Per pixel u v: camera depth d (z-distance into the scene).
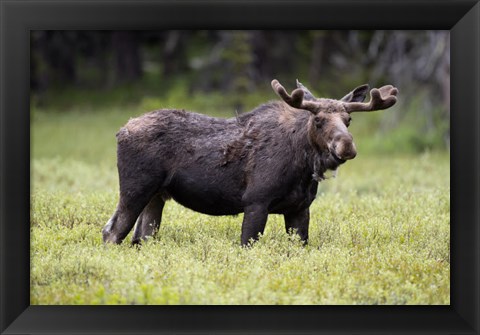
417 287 29.19
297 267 30.61
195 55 148.50
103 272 29.64
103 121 121.19
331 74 140.00
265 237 34.47
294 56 142.00
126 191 35.16
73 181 60.62
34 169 66.38
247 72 122.94
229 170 34.94
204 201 35.72
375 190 57.75
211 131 35.53
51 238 34.84
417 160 73.19
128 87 143.88
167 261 31.03
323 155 33.16
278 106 35.47
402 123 101.62
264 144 34.56
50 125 117.00
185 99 122.38
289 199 34.50
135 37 148.75
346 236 36.25
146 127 35.31
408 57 104.75
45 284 29.41
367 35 133.75
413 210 43.25
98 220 39.16
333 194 51.25
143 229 36.47
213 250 32.50
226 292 27.97
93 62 156.12
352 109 33.34
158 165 35.16
